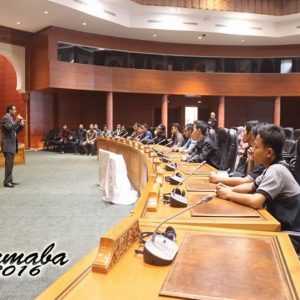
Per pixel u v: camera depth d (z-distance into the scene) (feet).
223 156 13.89
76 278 3.39
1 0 35.32
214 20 45.78
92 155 43.47
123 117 55.36
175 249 4.00
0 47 44.75
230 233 4.73
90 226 13.15
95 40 47.06
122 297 3.04
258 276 3.41
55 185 22.00
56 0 35.88
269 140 6.72
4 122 20.98
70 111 53.47
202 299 3.00
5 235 12.03
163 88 50.31
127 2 41.01
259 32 47.19
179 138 26.25
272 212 6.42
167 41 50.42
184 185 8.34
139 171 18.48
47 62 44.19
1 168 29.48
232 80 51.49
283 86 51.49
